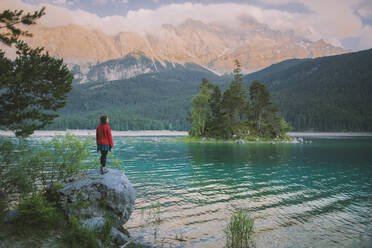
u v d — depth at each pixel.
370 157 42.09
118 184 10.54
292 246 9.70
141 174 24.97
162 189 18.61
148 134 172.75
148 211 13.47
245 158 39.16
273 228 11.43
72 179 10.54
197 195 16.98
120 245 8.64
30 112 11.37
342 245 9.84
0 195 10.63
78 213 9.50
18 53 10.88
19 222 7.98
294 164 33.03
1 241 6.88
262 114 96.56
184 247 9.40
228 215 13.04
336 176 24.67
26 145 12.77
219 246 9.55
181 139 93.31
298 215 13.19
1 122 10.89
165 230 10.96
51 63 11.38
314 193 17.86
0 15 9.82
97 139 11.09
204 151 50.84
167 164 32.06
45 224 8.30
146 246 9.21
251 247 9.56
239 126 92.88
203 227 11.38
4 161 11.05
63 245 7.42
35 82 10.96
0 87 9.76
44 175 13.14
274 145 71.25
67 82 11.80
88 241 7.75
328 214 13.38
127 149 54.91
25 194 11.22
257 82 96.00
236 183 20.98
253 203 15.25
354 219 12.66
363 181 22.23
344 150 56.44
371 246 9.77
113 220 10.12
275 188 19.30
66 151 14.35
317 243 9.98
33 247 6.98
